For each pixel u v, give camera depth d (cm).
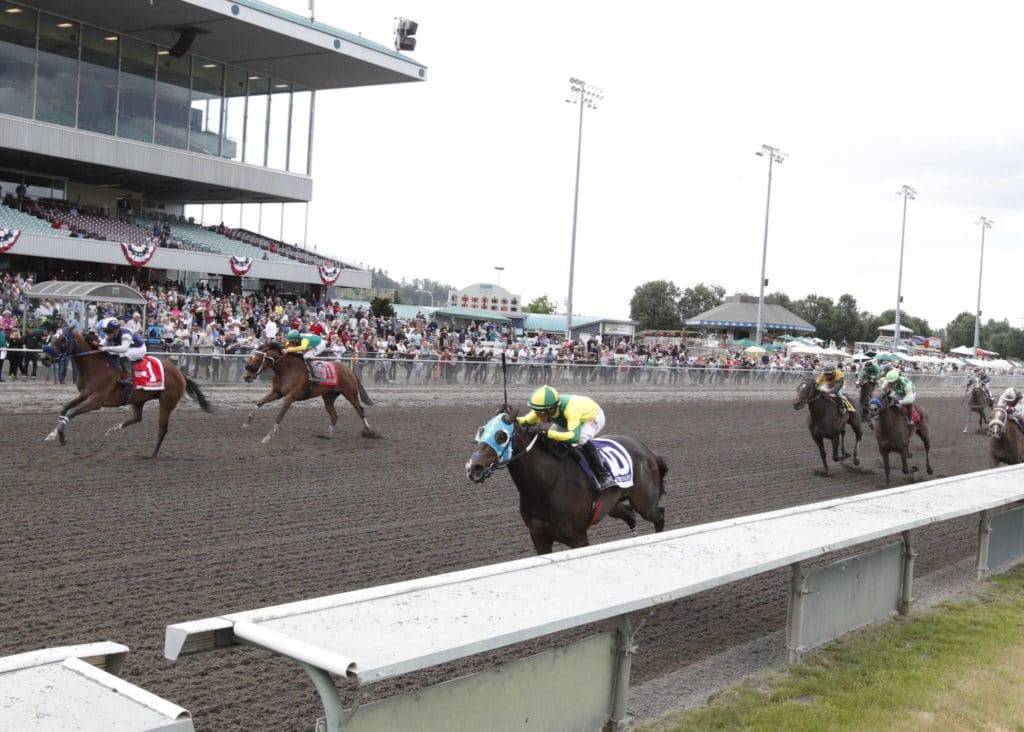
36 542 710
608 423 1895
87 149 2980
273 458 1190
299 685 487
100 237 2853
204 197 3922
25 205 2912
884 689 532
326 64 3509
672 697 517
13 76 2800
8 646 499
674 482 1249
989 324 11669
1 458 1029
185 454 1167
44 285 1861
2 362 1703
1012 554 888
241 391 1883
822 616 589
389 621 348
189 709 448
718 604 706
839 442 1414
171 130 3284
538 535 628
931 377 4288
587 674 425
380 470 1159
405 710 336
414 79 3747
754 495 1184
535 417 608
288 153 3762
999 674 573
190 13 2892
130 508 848
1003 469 934
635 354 3222
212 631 315
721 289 9269
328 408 1414
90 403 1102
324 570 696
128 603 587
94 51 3009
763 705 502
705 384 3212
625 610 397
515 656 563
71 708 266
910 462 1630
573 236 3375
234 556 715
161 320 2231
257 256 3488
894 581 680
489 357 2508
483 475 589
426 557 759
